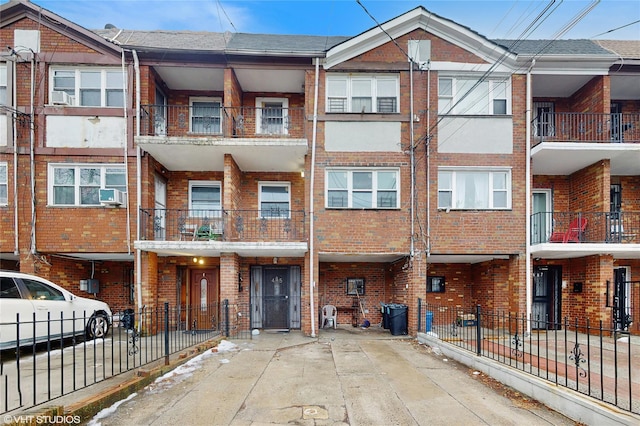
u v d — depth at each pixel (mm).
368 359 7527
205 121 12148
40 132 10391
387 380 6059
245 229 11812
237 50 10336
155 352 7543
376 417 4523
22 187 10273
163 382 5805
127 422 4297
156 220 11336
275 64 10719
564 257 11484
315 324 10344
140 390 5402
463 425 4324
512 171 10672
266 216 12031
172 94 12164
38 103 10438
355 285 12758
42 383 5289
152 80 10883
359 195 10828
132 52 10430
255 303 12109
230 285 10383
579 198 11695
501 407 4891
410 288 10516
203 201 12188
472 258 11547
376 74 10969
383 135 10781
